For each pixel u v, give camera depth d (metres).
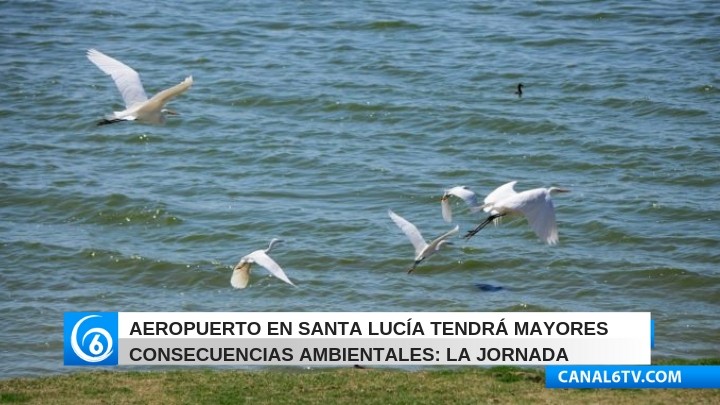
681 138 38.25
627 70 44.41
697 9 51.66
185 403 18.58
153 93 42.44
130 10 52.00
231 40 48.19
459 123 39.84
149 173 36.31
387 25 49.62
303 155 37.38
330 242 30.77
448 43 47.56
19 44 47.69
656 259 29.45
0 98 42.22
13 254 30.11
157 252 30.42
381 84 43.19
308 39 48.19
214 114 41.00
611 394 18.83
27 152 37.91
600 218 32.12
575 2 53.12
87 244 30.77
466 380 19.70
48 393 19.14
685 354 23.69
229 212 33.06
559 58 45.91
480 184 35.06
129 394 19.09
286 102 41.88
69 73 44.81
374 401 18.52
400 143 38.59
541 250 30.08
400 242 30.61
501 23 50.16
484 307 26.50
